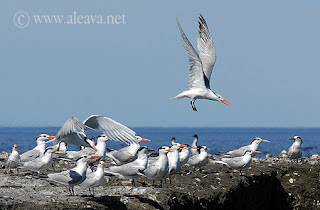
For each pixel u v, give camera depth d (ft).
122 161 57.36
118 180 51.06
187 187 51.57
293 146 74.90
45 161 50.88
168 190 46.19
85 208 39.04
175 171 52.85
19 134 445.78
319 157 81.61
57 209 37.81
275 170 69.72
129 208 40.91
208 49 55.26
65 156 56.39
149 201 42.73
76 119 32.65
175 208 44.16
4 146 191.31
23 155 57.82
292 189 68.64
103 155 49.21
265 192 65.16
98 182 42.63
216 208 50.16
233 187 54.85
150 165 48.96
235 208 54.75
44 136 59.77
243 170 66.13
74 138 40.29
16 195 41.42
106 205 40.29
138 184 50.75
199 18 54.08
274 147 198.29
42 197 41.19
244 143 260.21
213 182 55.57
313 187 68.64
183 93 52.70
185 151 61.72
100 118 32.50
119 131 32.35
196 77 52.06
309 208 68.08
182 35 49.16
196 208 47.24
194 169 63.77
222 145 232.32
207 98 52.29
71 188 46.26
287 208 68.39
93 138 56.29
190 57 50.70
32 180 49.44
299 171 69.87
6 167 56.44
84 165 41.73
